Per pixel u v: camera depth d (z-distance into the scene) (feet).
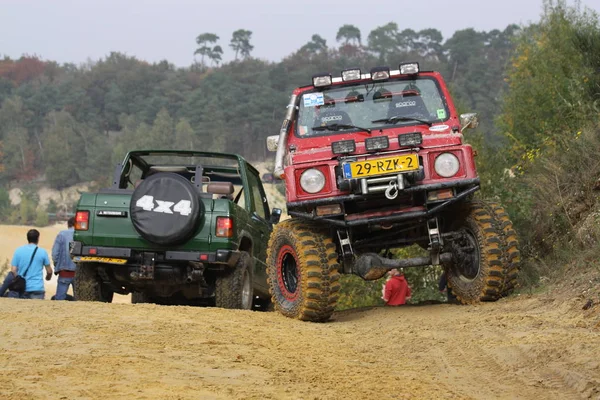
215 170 48.21
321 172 34.60
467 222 36.22
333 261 34.88
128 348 24.49
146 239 40.01
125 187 45.39
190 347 25.30
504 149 61.72
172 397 18.08
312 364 23.85
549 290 34.65
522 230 44.68
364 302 57.77
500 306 34.24
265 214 51.06
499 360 24.08
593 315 28.48
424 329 31.12
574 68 59.31
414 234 38.01
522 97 66.39
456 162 34.58
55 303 36.04
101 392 18.28
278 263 36.88
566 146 46.57
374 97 38.83
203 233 40.29
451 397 19.71
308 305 34.55
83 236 40.70
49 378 19.67
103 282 43.34
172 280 41.24
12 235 349.41
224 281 41.04
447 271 37.91
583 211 41.16
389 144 34.63
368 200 35.09
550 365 22.45
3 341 25.55
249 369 22.36
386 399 19.30
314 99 38.93
